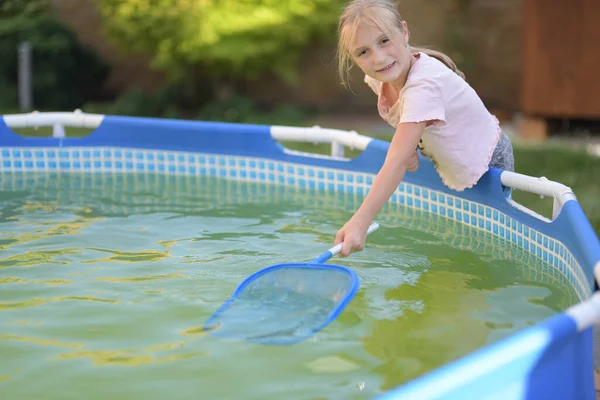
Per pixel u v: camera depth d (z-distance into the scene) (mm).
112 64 9438
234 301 2186
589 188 4676
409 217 3373
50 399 1648
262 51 7977
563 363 1494
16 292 2336
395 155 2396
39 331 2025
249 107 8336
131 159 4562
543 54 6656
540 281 2445
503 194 2955
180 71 8344
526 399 1392
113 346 1928
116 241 2932
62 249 2812
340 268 2203
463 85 2676
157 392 1677
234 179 4328
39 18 8992
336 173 3957
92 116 4562
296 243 2906
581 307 1480
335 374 1761
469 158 2781
